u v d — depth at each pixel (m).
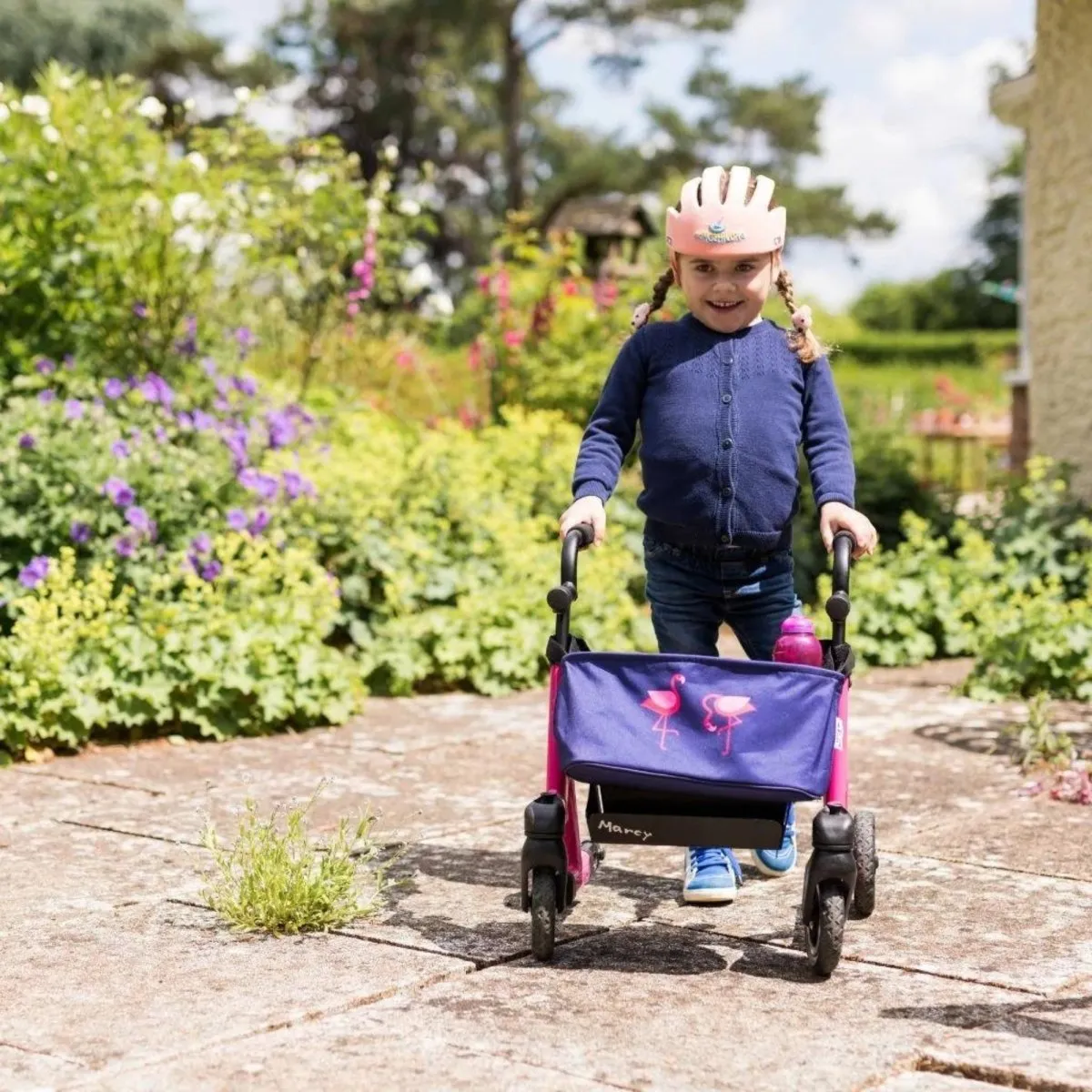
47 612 5.98
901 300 62.62
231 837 4.68
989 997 3.39
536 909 3.56
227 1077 2.92
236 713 6.16
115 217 8.16
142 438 7.13
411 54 45.50
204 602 6.69
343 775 5.51
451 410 13.28
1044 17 9.72
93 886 4.20
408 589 7.58
